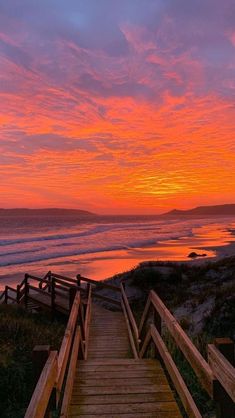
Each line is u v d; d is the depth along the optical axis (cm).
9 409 581
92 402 439
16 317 1282
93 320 1209
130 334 874
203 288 1538
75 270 3388
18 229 10062
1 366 660
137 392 467
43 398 227
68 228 10706
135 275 1909
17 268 3516
